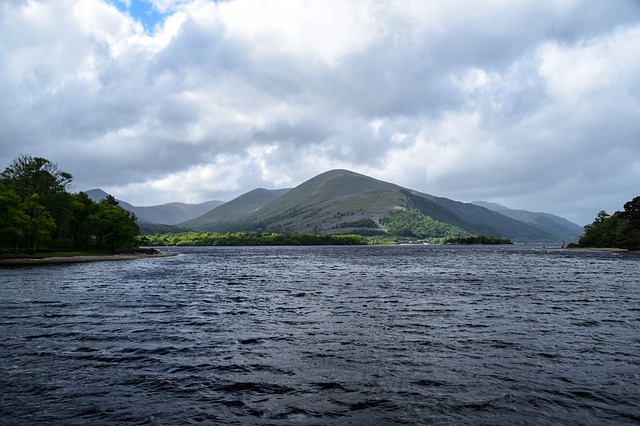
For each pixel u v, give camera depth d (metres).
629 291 43.00
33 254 99.62
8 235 92.88
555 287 47.16
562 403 13.16
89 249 133.25
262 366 17.00
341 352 19.11
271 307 32.81
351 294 41.34
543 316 28.31
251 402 13.26
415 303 34.78
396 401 13.30
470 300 36.50
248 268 86.00
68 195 131.00
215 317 28.22
